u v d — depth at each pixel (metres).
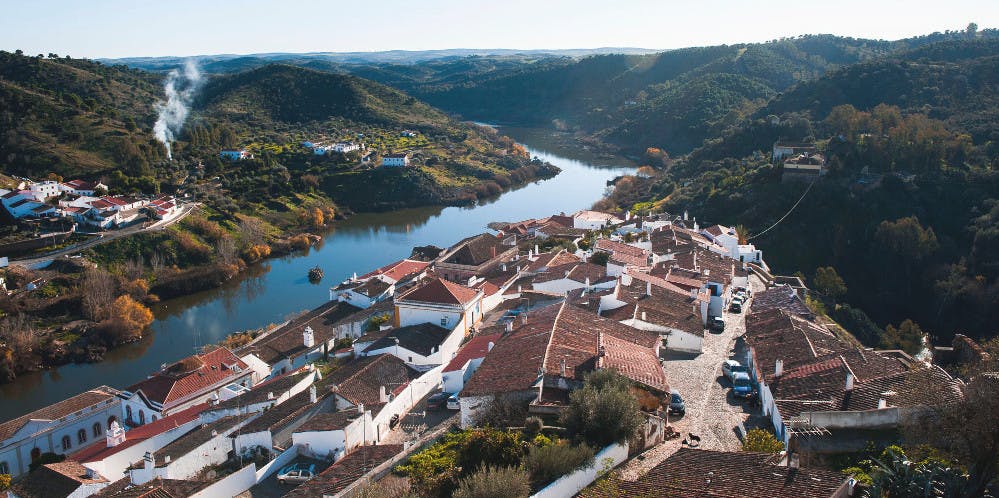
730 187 159.88
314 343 87.38
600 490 34.69
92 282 122.19
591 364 50.12
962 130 160.50
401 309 76.81
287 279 146.75
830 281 110.88
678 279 82.62
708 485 32.88
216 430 59.16
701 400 51.62
